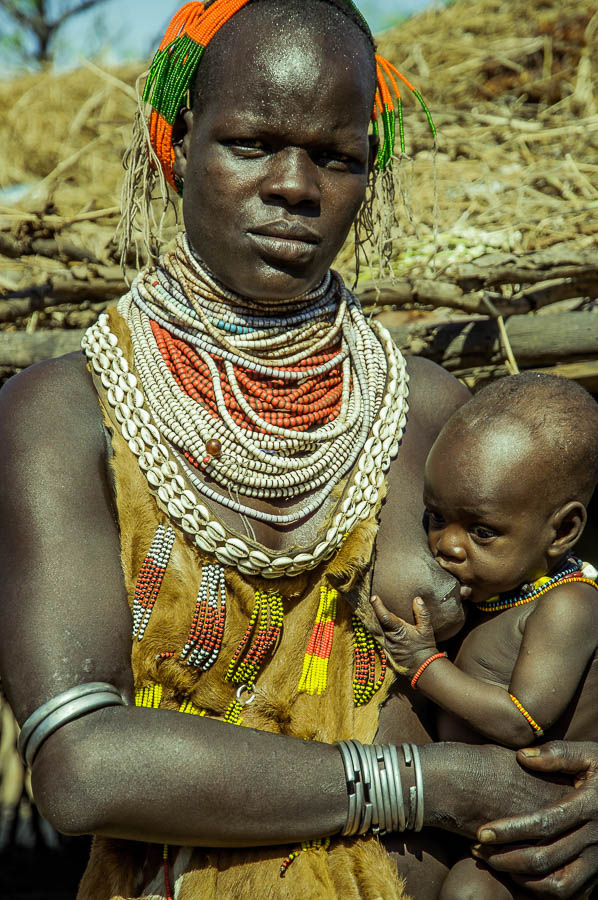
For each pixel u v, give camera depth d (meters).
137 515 1.70
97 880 1.70
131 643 1.66
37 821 3.91
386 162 2.07
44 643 1.57
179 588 1.69
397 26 5.15
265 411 1.82
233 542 1.69
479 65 4.45
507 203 3.29
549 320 2.63
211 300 1.82
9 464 1.66
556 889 1.71
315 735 1.74
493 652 1.86
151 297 1.86
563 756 1.73
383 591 1.81
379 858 1.65
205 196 1.72
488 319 2.64
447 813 1.67
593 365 2.62
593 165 3.46
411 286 2.63
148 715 1.57
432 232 3.13
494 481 1.76
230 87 1.69
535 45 4.44
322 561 1.78
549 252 2.68
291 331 1.85
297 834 1.59
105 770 1.52
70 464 1.67
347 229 1.78
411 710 1.85
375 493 1.83
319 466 1.79
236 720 1.72
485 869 1.76
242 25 1.72
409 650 1.78
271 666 1.75
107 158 3.82
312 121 1.67
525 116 4.10
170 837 1.55
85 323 2.83
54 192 3.42
